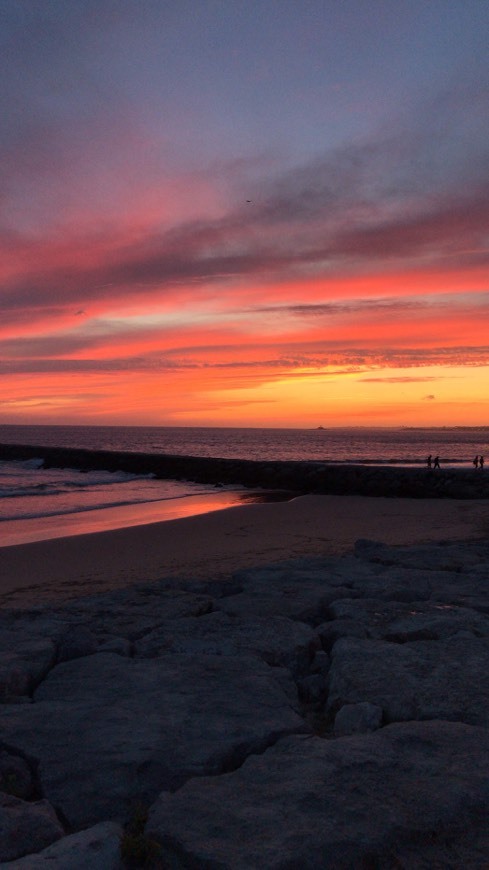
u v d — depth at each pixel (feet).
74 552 49.83
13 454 211.00
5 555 48.67
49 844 9.63
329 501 94.22
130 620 22.29
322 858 8.87
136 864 9.11
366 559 35.42
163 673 16.75
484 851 9.21
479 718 13.73
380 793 10.37
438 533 53.93
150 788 11.30
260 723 13.61
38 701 15.21
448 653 18.01
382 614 22.38
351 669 16.72
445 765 11.32
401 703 14.56
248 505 86.94
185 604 24.43
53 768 11.82
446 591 26.07
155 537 57.21
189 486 133.18
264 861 8.73
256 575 29.86
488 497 110.11
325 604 25.16
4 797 10.73
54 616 22.86
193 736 12.93
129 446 378.73
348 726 13.96
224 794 10.50
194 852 8.93
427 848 9.25
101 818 10.69
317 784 10.71
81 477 156.56
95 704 14.73
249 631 20.75
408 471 122.62
